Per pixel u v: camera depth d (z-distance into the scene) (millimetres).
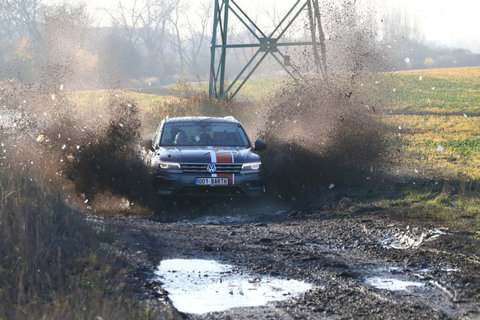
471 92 154250
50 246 17766
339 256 20812
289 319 14484
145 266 18750
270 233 24969
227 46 78250
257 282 17609
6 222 18359
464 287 17016
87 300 14055
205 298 16016
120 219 28891
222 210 32375
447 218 26094
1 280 15164
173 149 32938
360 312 15008
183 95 85375
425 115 97625
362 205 30016
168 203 32531
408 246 21984
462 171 39375
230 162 31344
